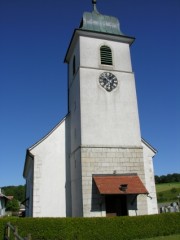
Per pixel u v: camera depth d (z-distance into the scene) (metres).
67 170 21.41
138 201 19.00
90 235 15.60
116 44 23.92
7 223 13.77
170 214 17.75
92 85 21.62
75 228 15.63
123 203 19.09
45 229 15.42
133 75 23.00
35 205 19.89
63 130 22.41
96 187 18.56
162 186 72.38
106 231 15.86
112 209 18.86
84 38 23.30
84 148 19.62
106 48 23.42
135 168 20.16
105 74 22.27
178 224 17.66
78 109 21.16
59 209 20.23
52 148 21.58
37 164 20.81
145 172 21.67
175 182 80.00
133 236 16.19
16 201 64.81
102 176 19.19
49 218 15.70
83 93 21.17
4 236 13.78
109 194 17.61
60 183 20.89
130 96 22.20
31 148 21.05
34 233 15.28
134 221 16.59
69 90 25.02
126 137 20.88
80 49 22.78
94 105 21.06
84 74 21.83
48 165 21.05
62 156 21.66
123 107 21.67
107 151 20.00
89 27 23.95
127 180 19.12
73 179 20.59
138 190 18.20
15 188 99.81
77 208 19.19
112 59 23.11
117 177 19.31
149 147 22.55
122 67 23.09
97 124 20.59
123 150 20.38
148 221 16.91
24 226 15.32
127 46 24.17
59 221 15.64
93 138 20.12
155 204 20.88
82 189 18.58
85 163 19.27
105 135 20.45
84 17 24.48
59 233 15.42
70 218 15.84
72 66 24.92
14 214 51.12
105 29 24.30
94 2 26.03
